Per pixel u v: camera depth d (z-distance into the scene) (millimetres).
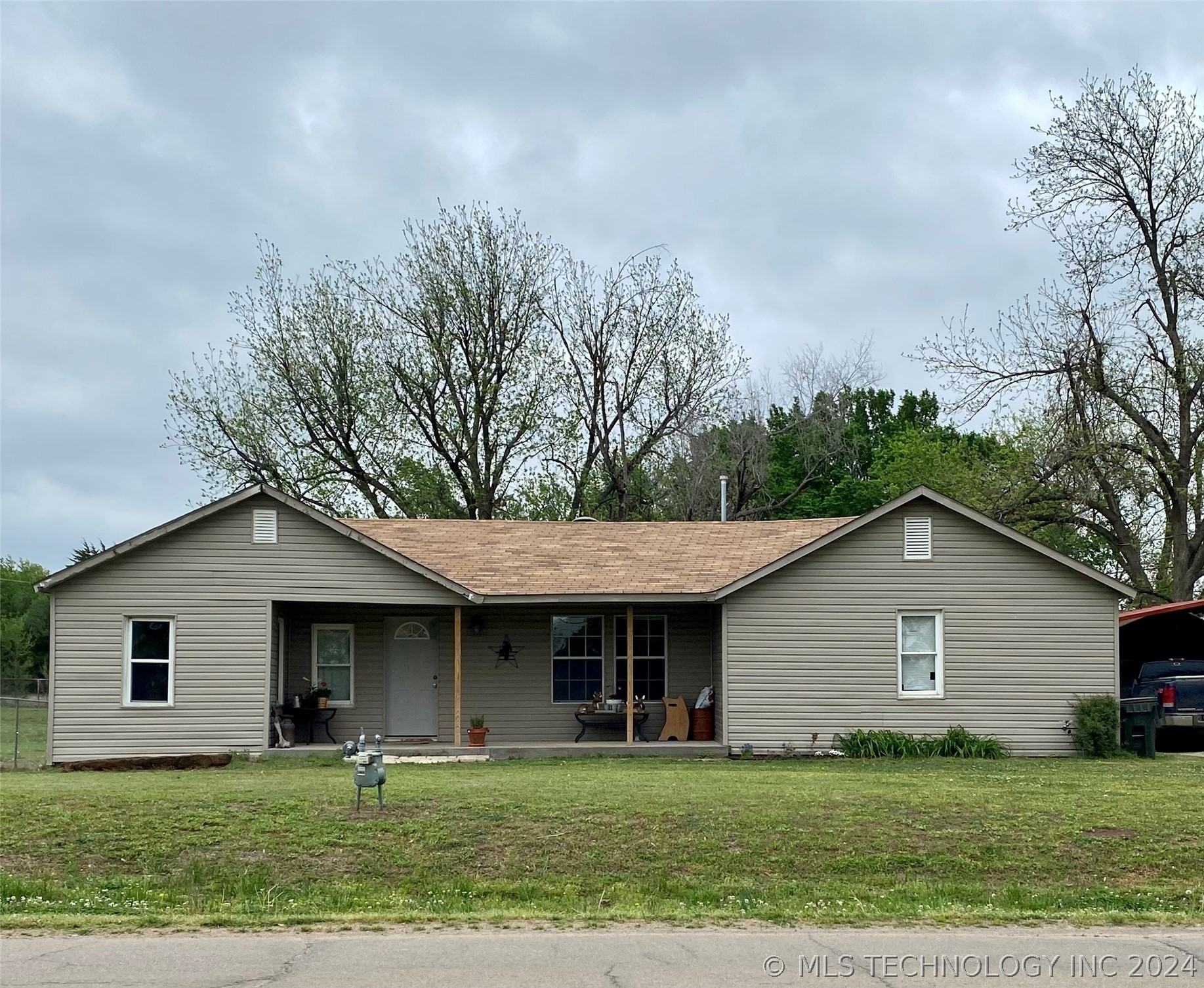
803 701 24219
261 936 10445
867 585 24453
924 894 13086
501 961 9516
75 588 23750
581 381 45969
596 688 26547
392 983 8820
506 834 15078
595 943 10180
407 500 42969
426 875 13836
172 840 14875
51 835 15016
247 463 41906
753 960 9617
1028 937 10633
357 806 16078
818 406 51531
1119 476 36625
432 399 43375
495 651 26391
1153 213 36531
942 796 17234
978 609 24500
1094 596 24578
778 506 48531
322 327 42406
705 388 46781
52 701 23578
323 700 25375
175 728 23688
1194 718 24703
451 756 23891
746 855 14500
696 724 25688
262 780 19172
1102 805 16719
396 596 24438
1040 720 24359
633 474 46844
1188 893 13195
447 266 43312
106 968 9273
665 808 16156
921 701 24312
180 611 23891
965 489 38344
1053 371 37062
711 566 26531
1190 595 37438
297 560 24219
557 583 25375
